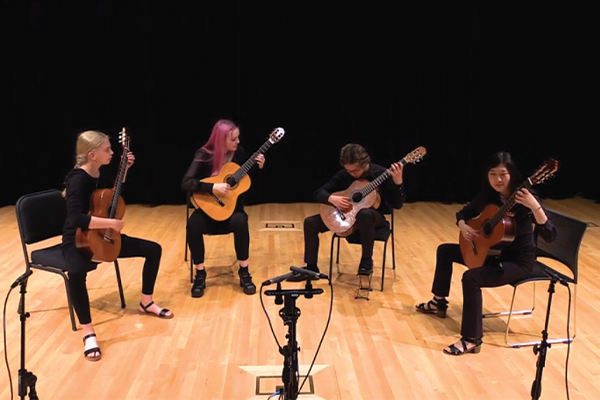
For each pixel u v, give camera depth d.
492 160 3.11
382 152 6.07
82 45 5.67
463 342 3.12
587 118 6.10
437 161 6.15
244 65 5.80
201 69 5.78
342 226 3.83
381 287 3.95
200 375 2.89
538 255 3.43
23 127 5.81
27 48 5.63
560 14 5.82
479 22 5.80
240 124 5.91
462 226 3.30
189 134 5.92
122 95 5.81
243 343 3.20
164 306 3.66
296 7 5.71
